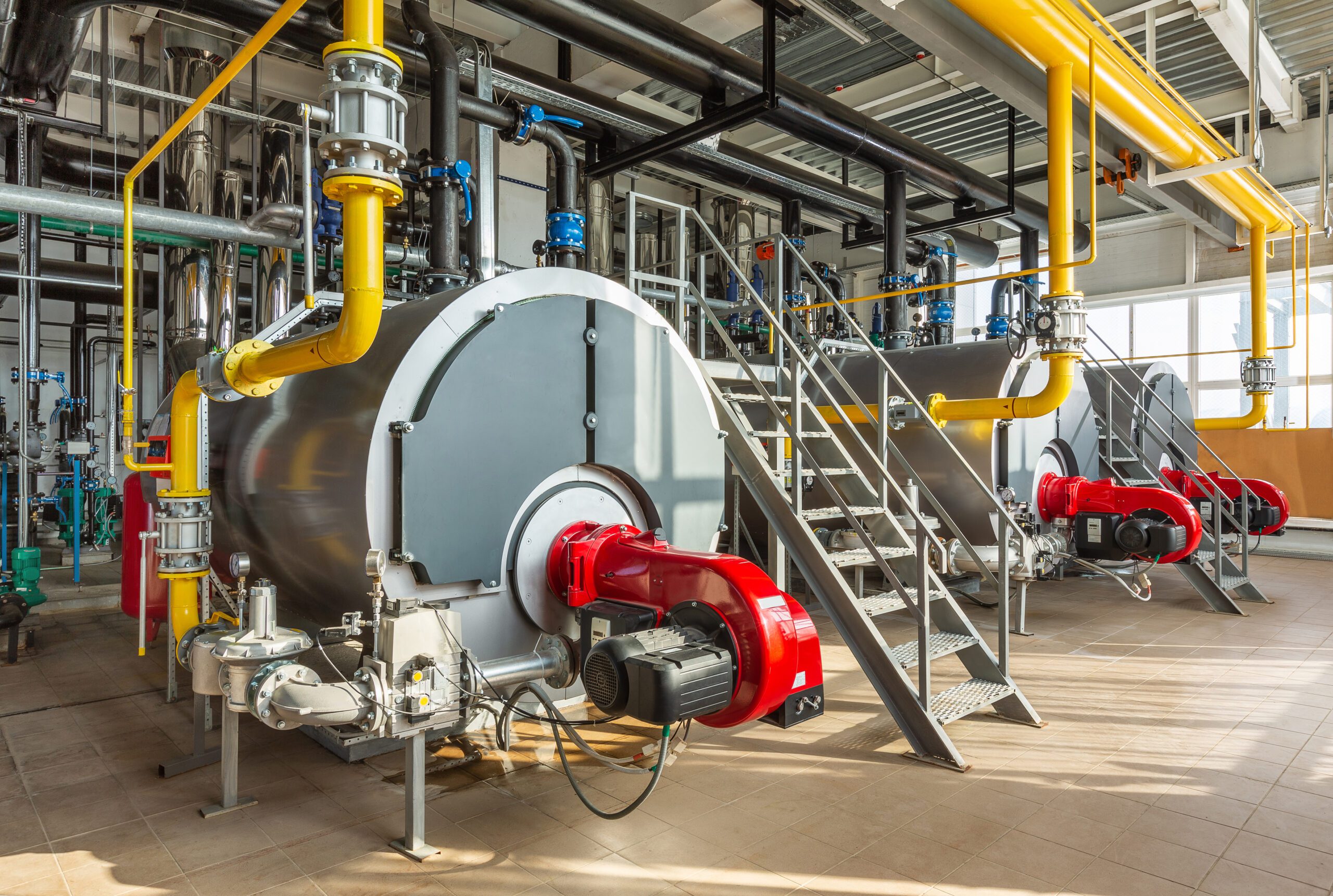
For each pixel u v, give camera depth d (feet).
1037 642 18.13
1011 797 10.17
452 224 15.21
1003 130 35.40
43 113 19.79
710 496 13.85
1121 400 25.88
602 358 12.26
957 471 20.90
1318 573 28.45
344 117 7.22
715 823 9.42
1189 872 8.35
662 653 8.83
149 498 17.03
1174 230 39.27
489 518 10.93
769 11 18.25
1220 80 29.60
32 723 12.99
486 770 10.99
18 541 22.50
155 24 25.04
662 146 20.62
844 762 11.35
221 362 10.44
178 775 10.87
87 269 31.99
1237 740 12.12
